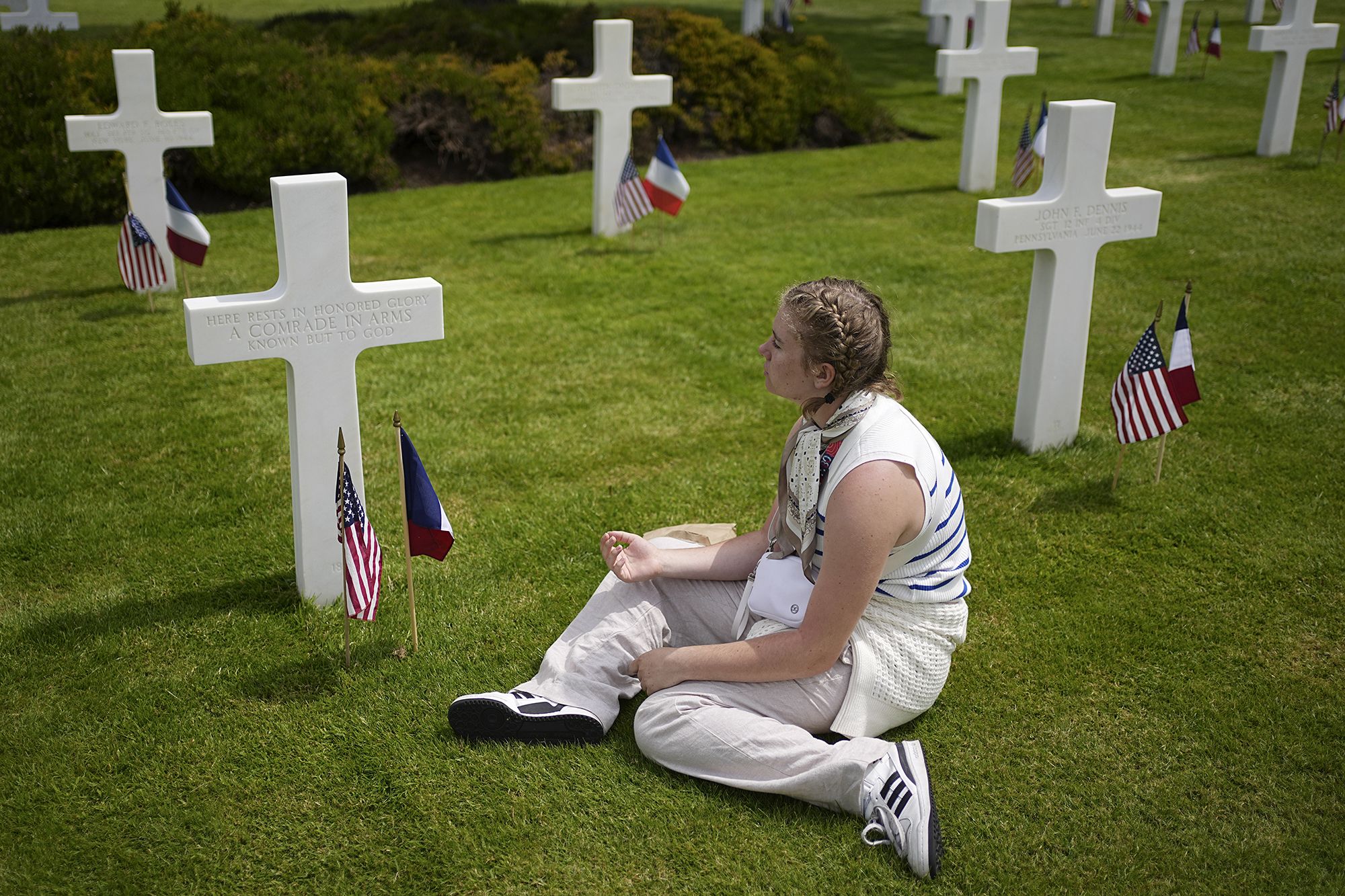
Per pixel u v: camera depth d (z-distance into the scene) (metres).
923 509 2.87
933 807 2.73
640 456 5.21
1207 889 2.70
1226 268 8.03
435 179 12.02
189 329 3.38
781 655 2.90
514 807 2.94
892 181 11.66
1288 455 5.12
